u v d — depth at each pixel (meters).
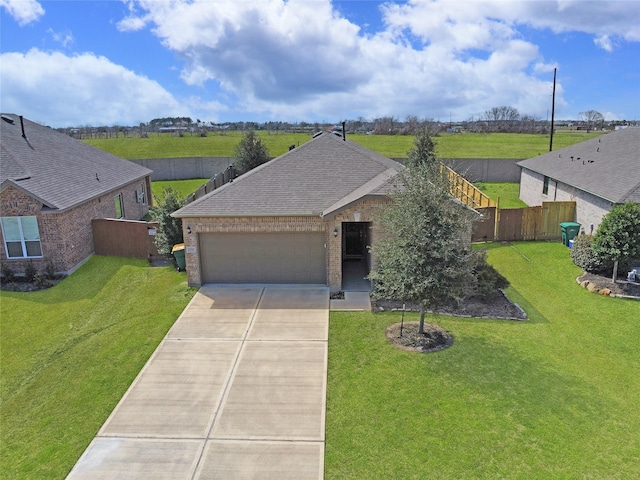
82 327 14.01
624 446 8.51
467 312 14.52
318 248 16.61
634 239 15.70
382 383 10.59
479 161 41.31
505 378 10.78
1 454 8.70
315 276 16.91
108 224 20.45
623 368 11.30
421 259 11.41
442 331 13.21
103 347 12.65
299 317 14.23
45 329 13.91
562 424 9.12
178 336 13.13
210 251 16.84
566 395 10.13
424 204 11.42
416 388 10.38
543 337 12.88
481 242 22.78
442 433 8.88
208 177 46.09
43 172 19.72
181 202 21.08
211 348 12.43
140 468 8.23
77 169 22.88
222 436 9.01
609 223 16.20
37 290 16.84
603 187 19.97
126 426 9.38
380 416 9.43
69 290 16.86
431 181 11.79
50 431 9.30
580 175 23.17
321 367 11.36
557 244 22.09
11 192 17.25
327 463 8.22
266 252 16.75
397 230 11.80
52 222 17.64
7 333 13.67
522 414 9.44
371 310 14.70
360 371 11.12
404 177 12.37
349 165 18.52
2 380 11.26
